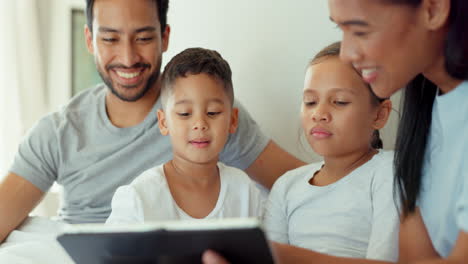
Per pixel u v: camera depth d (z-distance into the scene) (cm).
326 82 112
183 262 73
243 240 68
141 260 74
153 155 145
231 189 128
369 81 79
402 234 99
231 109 128
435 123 86
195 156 120
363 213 113
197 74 121
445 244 86
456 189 80
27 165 146
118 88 143
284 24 163
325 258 91
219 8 173
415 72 77
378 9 72
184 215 121
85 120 151
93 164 146
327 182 121
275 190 128
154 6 142
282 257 91
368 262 90
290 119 165
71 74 229
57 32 228
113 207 121
